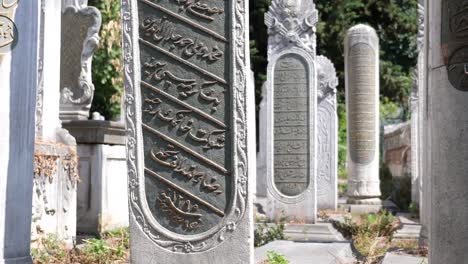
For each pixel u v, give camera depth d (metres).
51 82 8.47
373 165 15.08
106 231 9.85
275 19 12.02
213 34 5.62
